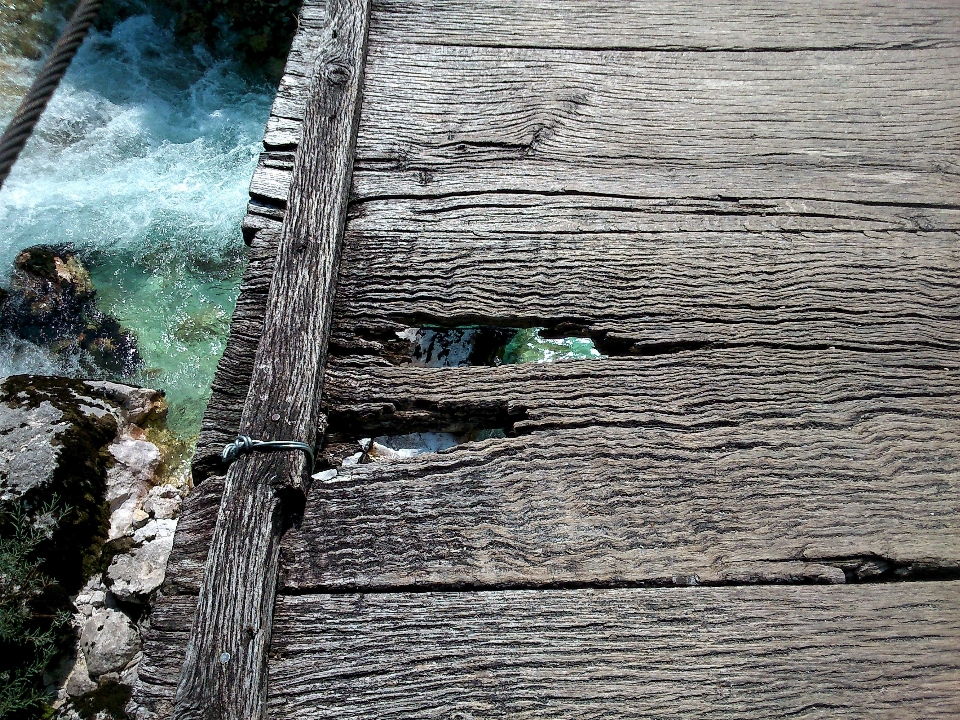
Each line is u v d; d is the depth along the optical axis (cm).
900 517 174
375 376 194
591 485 176
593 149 231
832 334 200
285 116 235
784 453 181
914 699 155
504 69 247
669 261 211
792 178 227
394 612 162
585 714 152
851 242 215
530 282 207
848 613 163
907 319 203
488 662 157
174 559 171
